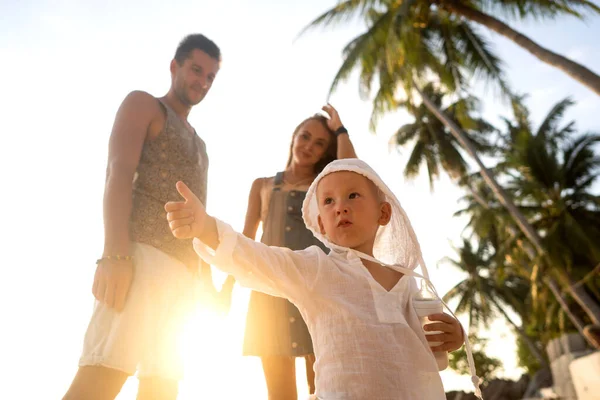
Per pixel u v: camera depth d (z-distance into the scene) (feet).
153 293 6.94
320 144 10.09
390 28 48.34
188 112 8.90
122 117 7.42
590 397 17.47
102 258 6.59
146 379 6.89
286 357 9.05
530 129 72.74
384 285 5.71
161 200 7.45
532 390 57.16
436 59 56.75
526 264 77.30
